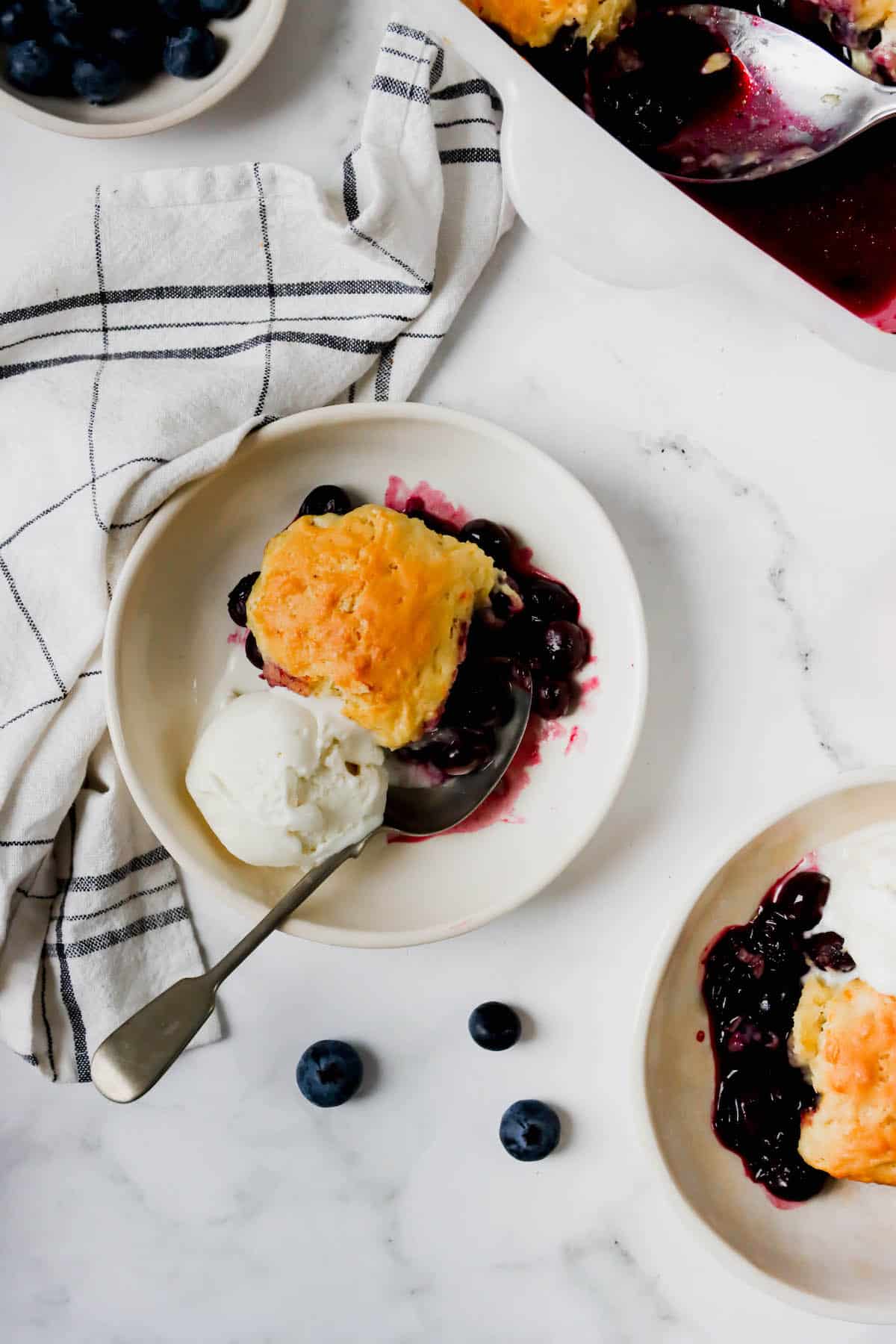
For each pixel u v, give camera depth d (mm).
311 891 621
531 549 646
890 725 647
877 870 624
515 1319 659
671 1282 654
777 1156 630
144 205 640
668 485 652
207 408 637
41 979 652
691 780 651
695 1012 635
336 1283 663
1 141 657
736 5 624
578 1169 656
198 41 634
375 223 630
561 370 654
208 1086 664
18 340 647
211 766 626
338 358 644
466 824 646
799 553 649
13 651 641
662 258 609
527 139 604
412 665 615
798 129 624
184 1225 666
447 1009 658
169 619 649
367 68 654
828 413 646
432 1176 661
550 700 636
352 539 620
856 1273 627
